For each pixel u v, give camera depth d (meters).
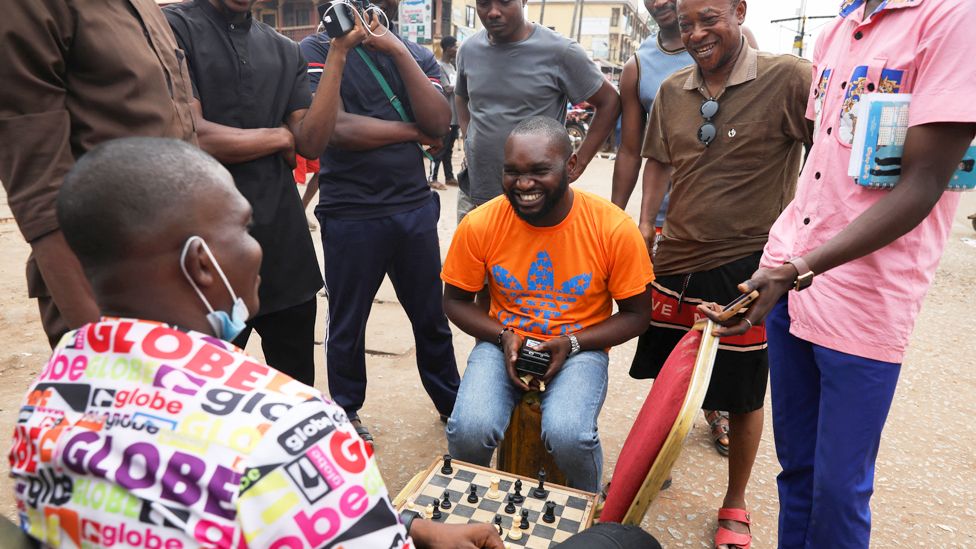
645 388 4.01
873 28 1.76
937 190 1.62
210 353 0.99
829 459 1.89
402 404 3.73
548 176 2.19
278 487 0.93
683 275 2.64
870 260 1.77
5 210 8.11
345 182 3.00
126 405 0.95
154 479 0.91
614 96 3.29
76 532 0.94
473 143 3.37
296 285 2.70
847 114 1.80
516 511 2.01
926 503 2.95
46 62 1.65
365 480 1.01
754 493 3.02
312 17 27.94
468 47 3.36
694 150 2.52
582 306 2.45
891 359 1.81
